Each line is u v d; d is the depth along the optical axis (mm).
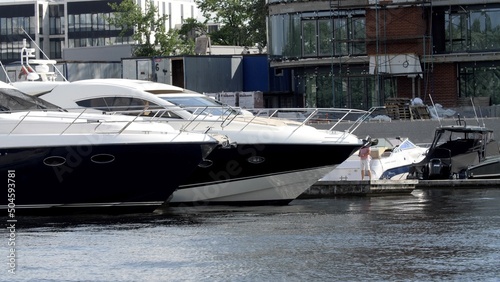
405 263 29391
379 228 37219
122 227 37781
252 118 46688
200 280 27594
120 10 135250
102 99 48062
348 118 78000
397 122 69938
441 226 37562
